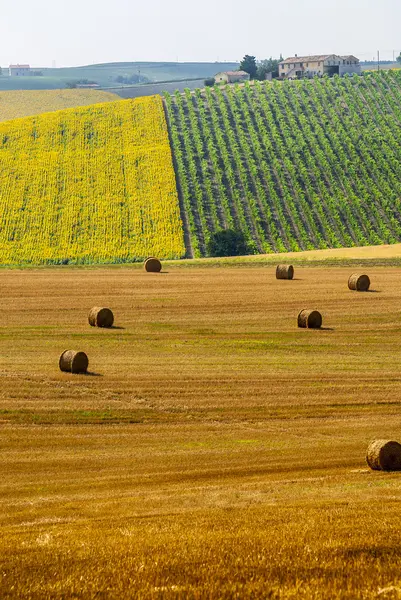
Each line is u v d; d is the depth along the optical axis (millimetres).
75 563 41281
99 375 118188
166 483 72688
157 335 145750
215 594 35719
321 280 199500
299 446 87500
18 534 51750
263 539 44688
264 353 134375
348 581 36906
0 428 93125
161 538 46500
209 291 185000
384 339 145125
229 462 80812
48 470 78062
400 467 76625
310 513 53688
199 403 105688
